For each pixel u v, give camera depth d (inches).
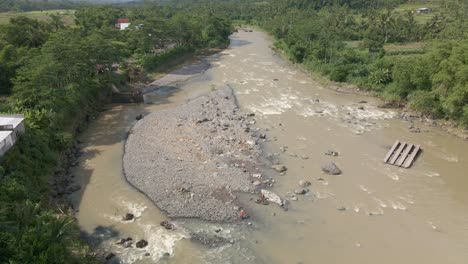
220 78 3619.6
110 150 2153.1
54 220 1253.1
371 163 2016.5
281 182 1825.8
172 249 1380.4
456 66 2372.0
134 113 2741.1
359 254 1380.4
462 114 2388.0
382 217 1582.2
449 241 1454.2
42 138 1889.8
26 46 3171.8
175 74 3759.8
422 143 2263.8
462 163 2031.3
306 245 1418.6
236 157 2027.6
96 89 2819.9
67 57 2632.9
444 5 6190.9
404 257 1371.8
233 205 1624.0
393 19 5049.2
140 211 1600.6
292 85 3410.4
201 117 2561.5
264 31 6737.2
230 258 1343.5
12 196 1363.2
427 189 1785.2
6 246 1016.2
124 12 6397.6
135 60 3762.3
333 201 1683.1
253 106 2842.0
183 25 4446.4
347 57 3602.4
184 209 1601.9
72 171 1920.5
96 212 1594.5
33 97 2198.6
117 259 1326.3
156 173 1870.1
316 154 2107.5
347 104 2928.2
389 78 3107.8
